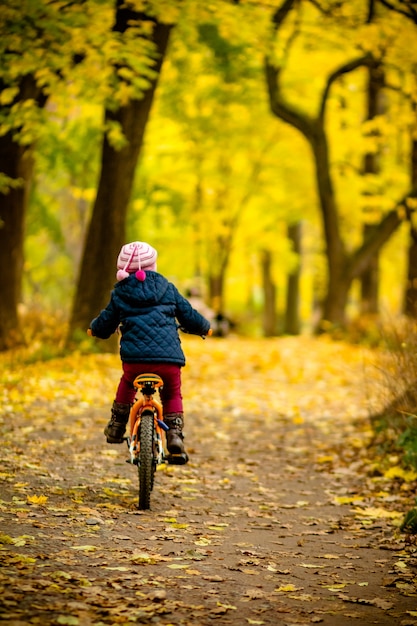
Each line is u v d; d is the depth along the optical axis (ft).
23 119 50.08
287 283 153.89
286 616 16.69
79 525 21.89
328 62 99.40
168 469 30.99
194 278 136.77
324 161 94.68
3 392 43.62
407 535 23.50
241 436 39.63
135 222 89.97
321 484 30.91
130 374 24.47
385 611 17.38
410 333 37.09
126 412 25.14
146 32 49.39
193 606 16.67
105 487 26.86
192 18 53.83
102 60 48.62
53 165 66.80
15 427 35.73
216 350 78.38
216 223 116.67
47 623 14.75
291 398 51.67
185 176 110.42
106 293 60.64
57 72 51.70
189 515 24.72
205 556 20.48
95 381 49.60
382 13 67.87
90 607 15.87
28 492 24.89
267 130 111.45
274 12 71.92
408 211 90.63
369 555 21.85
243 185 117.19
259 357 71.61
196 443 37.24
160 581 18.11
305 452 36.52
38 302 70.74
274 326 155.94
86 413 40.63
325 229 96.68
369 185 97.86
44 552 19.13
